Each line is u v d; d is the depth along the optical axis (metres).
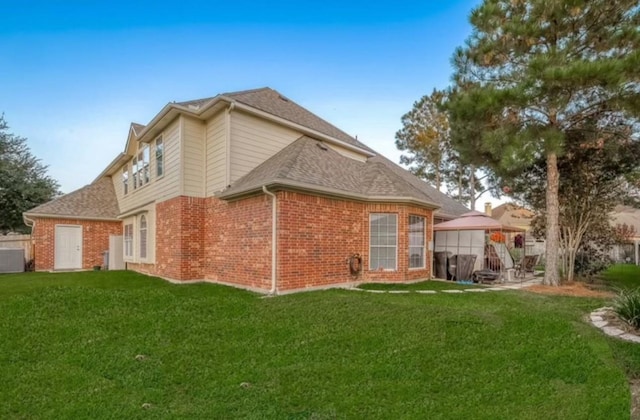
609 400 4.12
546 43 10.87
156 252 13.84
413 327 6.69
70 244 18.42
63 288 10.39
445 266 14.47
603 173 12.80
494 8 10.92
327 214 11.07
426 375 4.79
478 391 4.38
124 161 18.97
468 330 6.52
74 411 3.93
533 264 16.52
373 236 12.41
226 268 11.48
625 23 9.93
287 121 13.41
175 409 4.00
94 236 19.11
